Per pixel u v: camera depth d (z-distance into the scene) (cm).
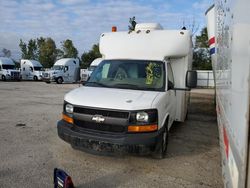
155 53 623
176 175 446
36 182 405
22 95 1549
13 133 666
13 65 3497
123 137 432
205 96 1820
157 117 454
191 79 540
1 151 532
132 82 550
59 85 2602
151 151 441
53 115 915
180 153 555
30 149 548
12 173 433
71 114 470
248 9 161
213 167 484
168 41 622
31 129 711
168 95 544
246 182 159
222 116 327
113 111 441
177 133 729
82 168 462
